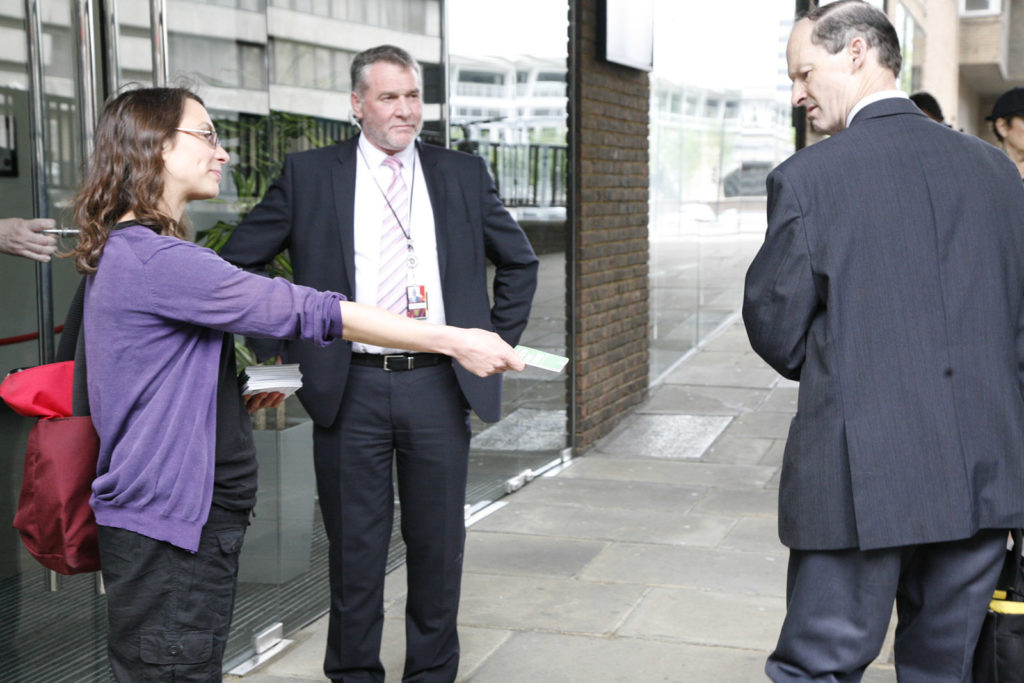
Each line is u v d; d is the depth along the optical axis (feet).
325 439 9.82
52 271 10.80
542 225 18.92
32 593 10.62
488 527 16.10
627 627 12.19
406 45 15.67
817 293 7.24
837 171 7.20
